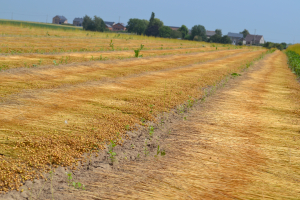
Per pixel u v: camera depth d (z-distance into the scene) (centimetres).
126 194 302
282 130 551
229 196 307
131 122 542
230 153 425
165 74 1188
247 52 3900
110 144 433
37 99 624
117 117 554
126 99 705
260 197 308
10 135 422
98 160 387
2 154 365
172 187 320
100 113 572
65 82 828
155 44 3294
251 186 331
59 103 611
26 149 384
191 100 760
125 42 2978
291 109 729
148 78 1047
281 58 3281
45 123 485
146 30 8088
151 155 412
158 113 622
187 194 307
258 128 554
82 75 966
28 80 803
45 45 1794
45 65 1067
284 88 1077
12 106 558
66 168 353
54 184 318
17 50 1413
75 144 416
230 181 340
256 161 402
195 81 1069
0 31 2333
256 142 477
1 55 1183
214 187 324
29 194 295
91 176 342
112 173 352
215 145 455
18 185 305
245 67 1812
